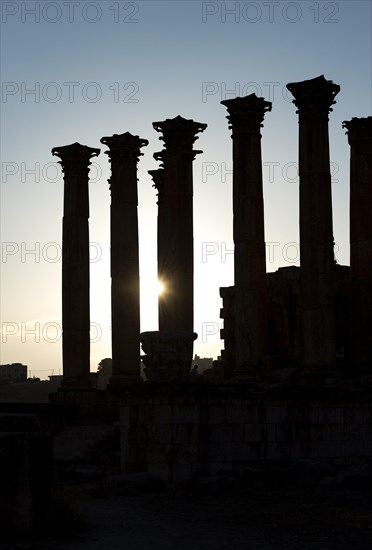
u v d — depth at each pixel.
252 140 73.69
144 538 37.81
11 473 36.12
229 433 57.09
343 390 62.75
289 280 94.62
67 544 35.72
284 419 59.84
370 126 77.38
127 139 83.81
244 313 71.94
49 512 37.09
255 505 47.31
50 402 84.06
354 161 77.50
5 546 34.34
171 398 55.25
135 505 48.22
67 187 86.31
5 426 38.03
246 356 71.69
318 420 61.44
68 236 85.75
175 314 75.06
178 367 57.34
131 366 82.50
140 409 56.53
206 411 56.38
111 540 37.09
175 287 75.38
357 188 77.06
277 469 55.09
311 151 70.06
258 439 58.41
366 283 75.94
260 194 73.62
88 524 40.53
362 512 44.44
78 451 71.62
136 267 83.62
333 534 38.84
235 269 72.81
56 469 61.69
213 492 51.59
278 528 40.50
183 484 52.41
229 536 38.50
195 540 37.53
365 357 75.25
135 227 83.94
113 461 66.19
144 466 56.03
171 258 75.69
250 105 73.62
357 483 52.72
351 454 62.69
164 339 57.25
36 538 36.22
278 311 94.81
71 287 85.00
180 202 76.50
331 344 68.62
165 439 55.09
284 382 67.75
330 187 70.06
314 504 47.06
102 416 81.56
